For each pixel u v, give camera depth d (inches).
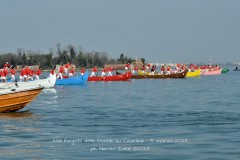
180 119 1684.3
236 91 3602.4
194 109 2086.6
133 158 1018.1
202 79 6274.6
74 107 2213.3
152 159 1007.6
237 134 1323.8
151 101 2598.4
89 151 1093.1
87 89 3887.8
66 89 3878.0
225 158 1013.8
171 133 1349.7
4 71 3806.6
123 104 2385.6
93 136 1305.4
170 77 6328.7
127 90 3737.7
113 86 4394.7
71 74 4776.1
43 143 1200.8
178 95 3132.4
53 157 1030.4
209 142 1203.2
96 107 2212.1
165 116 1791.3
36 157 1032.2
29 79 3971.5
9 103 1925.4
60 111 2018.9
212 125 1512.1
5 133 1369.3
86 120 1672.0
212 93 3348.9
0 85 2495.1
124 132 1375.5
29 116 1815.9
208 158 1015.6
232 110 2026.3
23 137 1295.5
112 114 1878.7
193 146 1151.0
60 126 1510.8
